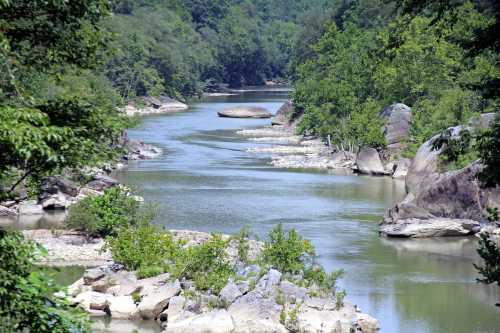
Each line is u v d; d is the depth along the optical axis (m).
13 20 20.34
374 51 29.73
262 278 38.03
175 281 39.25
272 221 61.47
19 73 21.94
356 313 37.22
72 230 53.34
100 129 20.27
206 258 40.09
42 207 63.25
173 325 35.69
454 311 40.00
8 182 20.14
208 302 36.78
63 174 21.58
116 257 42.12
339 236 56.97
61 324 17.12
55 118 19.67
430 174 66.75
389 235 57.25
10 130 15.98
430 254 52.28
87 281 40.56
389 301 41.44
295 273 40.72
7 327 17.11
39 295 17.19
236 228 58.47
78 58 22.11
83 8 20.73
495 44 23.67
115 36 22.92
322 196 73.75
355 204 69.81
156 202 67.50
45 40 21.16
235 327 35.34
